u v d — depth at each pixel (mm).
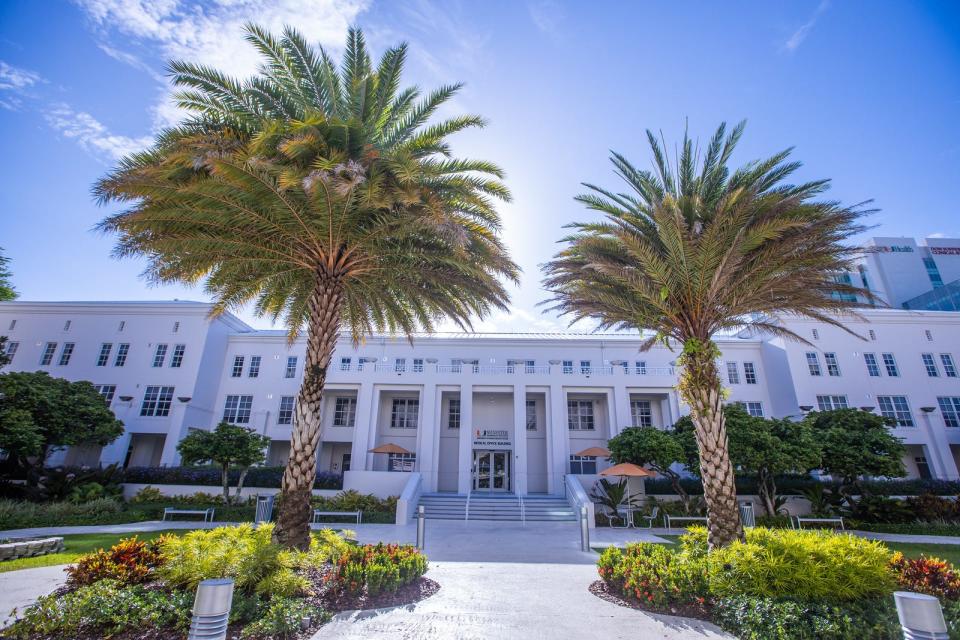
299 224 9367
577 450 28297
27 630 5270
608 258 10711
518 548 13023
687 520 19438
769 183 9906
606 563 8008
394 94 10539
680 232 8891
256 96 9422
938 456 25641
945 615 5664
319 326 9789
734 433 18422
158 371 27828
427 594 7473
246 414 28922
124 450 26328
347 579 6906
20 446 18141
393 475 22516
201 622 4430
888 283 47625
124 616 5473
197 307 29125
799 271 9328
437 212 8406
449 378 26594
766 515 19922
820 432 19656
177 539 7410
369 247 10078
